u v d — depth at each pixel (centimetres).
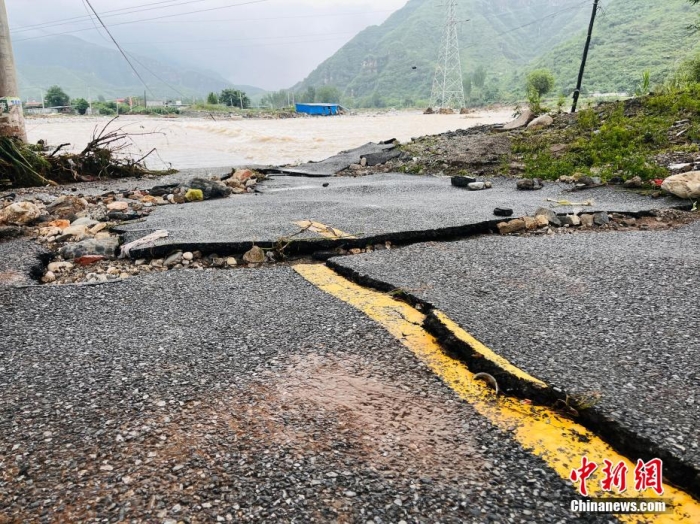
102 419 208
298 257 444
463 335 264
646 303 306
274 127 3478
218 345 272
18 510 162
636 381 220
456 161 1055
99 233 501
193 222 543
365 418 207
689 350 246
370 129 3075
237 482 172
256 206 649
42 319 313
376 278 362
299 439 194
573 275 362
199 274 396
